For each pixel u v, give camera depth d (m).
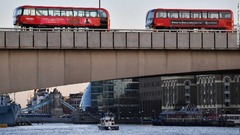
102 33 94.69
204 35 97.44
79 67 94.44
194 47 97.12
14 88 92.69
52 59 93.69
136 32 95.75
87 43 94.25
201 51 98.12
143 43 95.75
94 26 123.69
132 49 95.81
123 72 95.75
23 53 93.00
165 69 96.94
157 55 96.81
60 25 121.38
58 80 93.81
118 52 95.69
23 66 92.94
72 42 93.81
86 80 94.75
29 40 92.69
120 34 95.19
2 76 92.50
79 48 94.00
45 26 121.00
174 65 97.25
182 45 96.81
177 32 96.69
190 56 97.81
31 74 93.06
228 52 98.75
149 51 96.62
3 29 92.38
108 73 95.31
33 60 93.19
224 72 105.44
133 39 95.56
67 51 94.12
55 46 93.38
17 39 92.31
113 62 95.50
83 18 122.62
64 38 93.62
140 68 96.19
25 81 92.81
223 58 98.62
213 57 98.38
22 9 119.69
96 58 95.06
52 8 121.31
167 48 96.44
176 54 97.44
